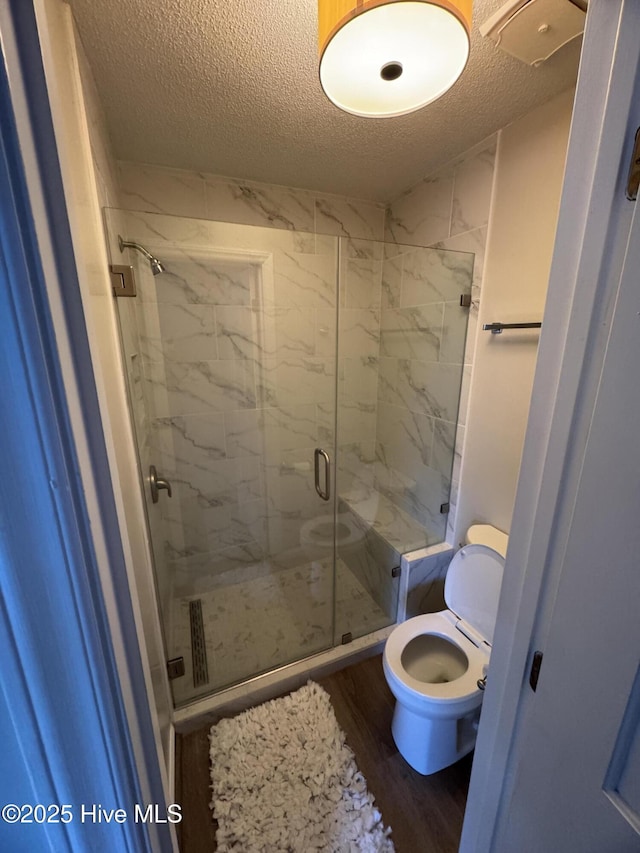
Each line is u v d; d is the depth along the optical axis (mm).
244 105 1238
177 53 999
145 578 1121
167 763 1165
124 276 1273
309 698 1549
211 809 1186
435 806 1200
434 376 1895
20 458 334
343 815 1157
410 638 1428
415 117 1324
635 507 406
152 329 1814
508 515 1569
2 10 281
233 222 1831
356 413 2365
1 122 285
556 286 521
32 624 368
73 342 383
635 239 399
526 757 614
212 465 2145
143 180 1685
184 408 2004
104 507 438
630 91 398
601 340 457
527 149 1313
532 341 1384
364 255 2105
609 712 457
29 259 312
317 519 2383
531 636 603
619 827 455
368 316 2229
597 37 434
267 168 1708
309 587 2242
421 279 1878
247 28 924
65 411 351
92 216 836
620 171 417
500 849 715
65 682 395
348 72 865
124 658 484
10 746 433
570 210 492
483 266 1554
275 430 2225
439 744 1245
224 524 2258
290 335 2100
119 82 1108
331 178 1818
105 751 431
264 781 1245
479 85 1154
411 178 1836
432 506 2014
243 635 1872
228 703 1483
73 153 705
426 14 729
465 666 1440
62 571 366
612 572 437
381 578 2037
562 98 1184
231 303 1945
